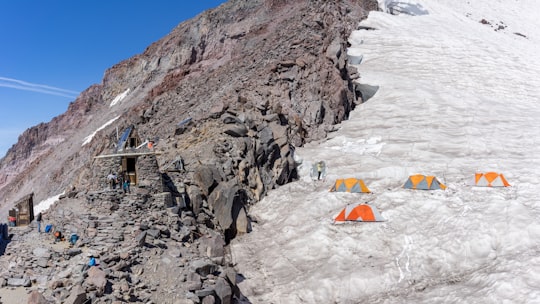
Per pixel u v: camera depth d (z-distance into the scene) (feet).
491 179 86.69
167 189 76.95
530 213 72.43
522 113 132.77
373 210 80.07
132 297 48.62
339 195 89.81
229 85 147.23
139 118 157.69
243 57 177.17
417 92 140.87
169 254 58.85
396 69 166.81
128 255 54.54
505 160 99.45
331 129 126.41
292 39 167.53
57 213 66.85
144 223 63.82
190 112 137.90
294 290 66.64
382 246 73.51
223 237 81.30
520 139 112.06
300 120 121.49
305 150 115.75
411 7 246.88
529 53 196.03
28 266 52.75
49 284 48.73
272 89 129.70
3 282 49.83
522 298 54.34
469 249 68.33
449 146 109.91
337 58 142.20
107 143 150.10
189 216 75.05
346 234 77.41
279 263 74.02
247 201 93.61
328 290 65.46
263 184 98.58
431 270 67.05
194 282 53.47
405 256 70.28
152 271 54.19
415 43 188.75
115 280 50.01
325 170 103.50
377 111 134.00
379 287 65.10
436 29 209.36
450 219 75.97
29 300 44.73
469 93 148.05
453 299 58.23
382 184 94.73
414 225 76.89
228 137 100.42
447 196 84.28
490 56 182.91
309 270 71.05
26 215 69.62
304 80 135.54
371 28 204.44
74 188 82.99
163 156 97.60
